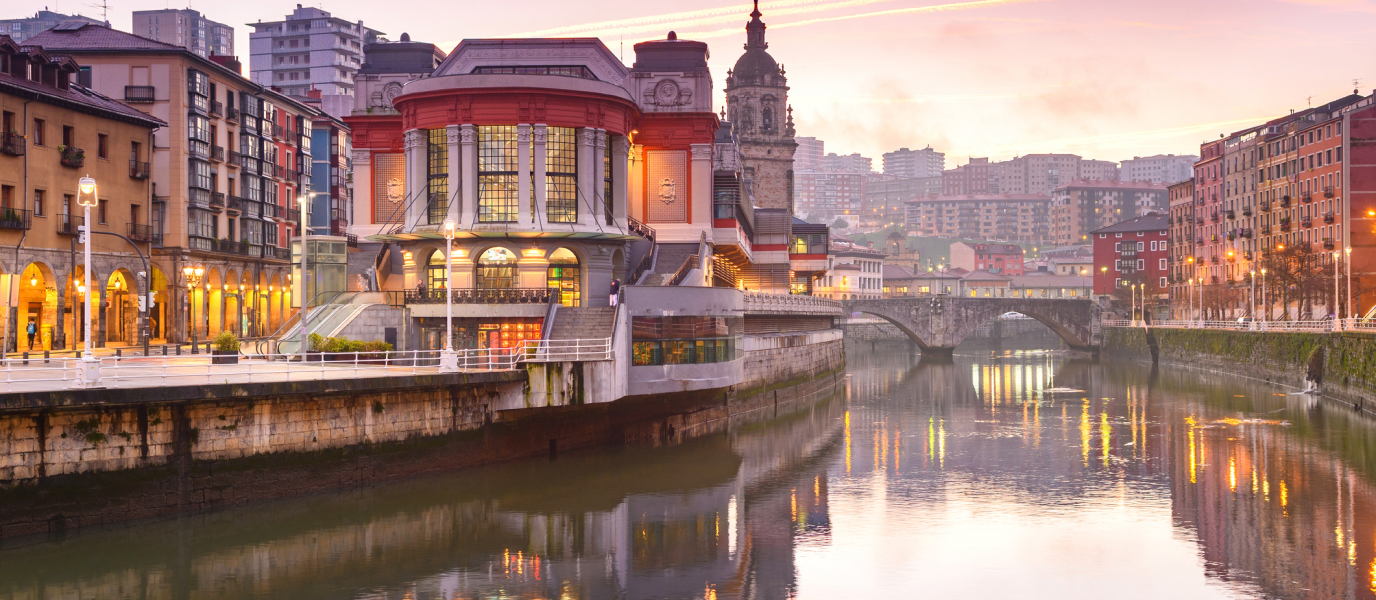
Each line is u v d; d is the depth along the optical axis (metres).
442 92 68.00
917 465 60.50
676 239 80.00
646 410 64.94
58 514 35.47
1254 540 43.12
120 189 79.19
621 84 79.38
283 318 108.62
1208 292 163.12
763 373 86.88
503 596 35.41
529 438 54.78
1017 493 52.50
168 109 85.88
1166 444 68.00
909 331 172.62
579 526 44.47
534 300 66.31
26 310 70.75
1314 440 68.31
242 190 98.12
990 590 36.72
